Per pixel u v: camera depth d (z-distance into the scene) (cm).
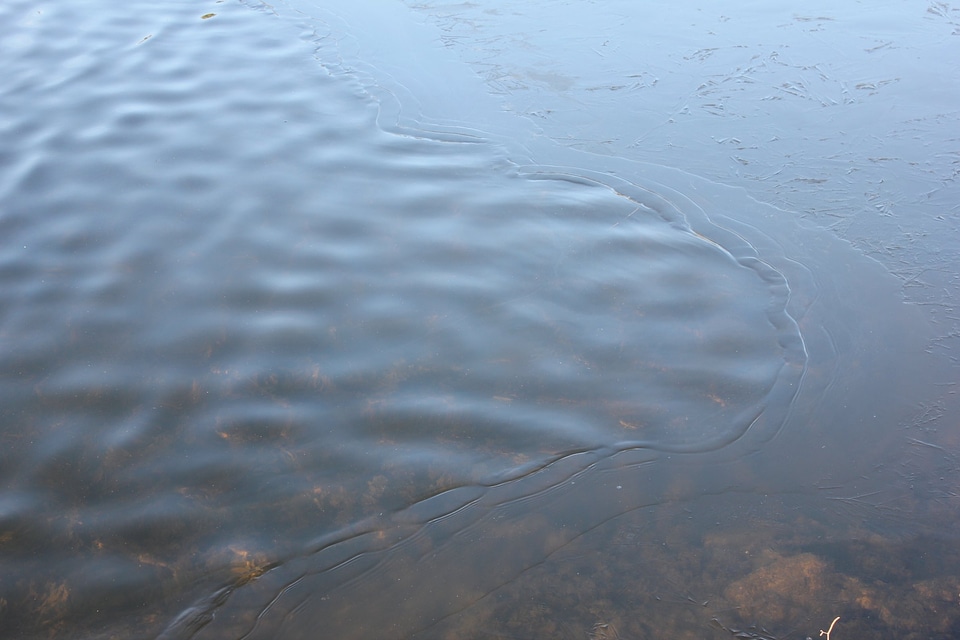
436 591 224
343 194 299
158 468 233
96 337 254
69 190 294
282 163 311
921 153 324
